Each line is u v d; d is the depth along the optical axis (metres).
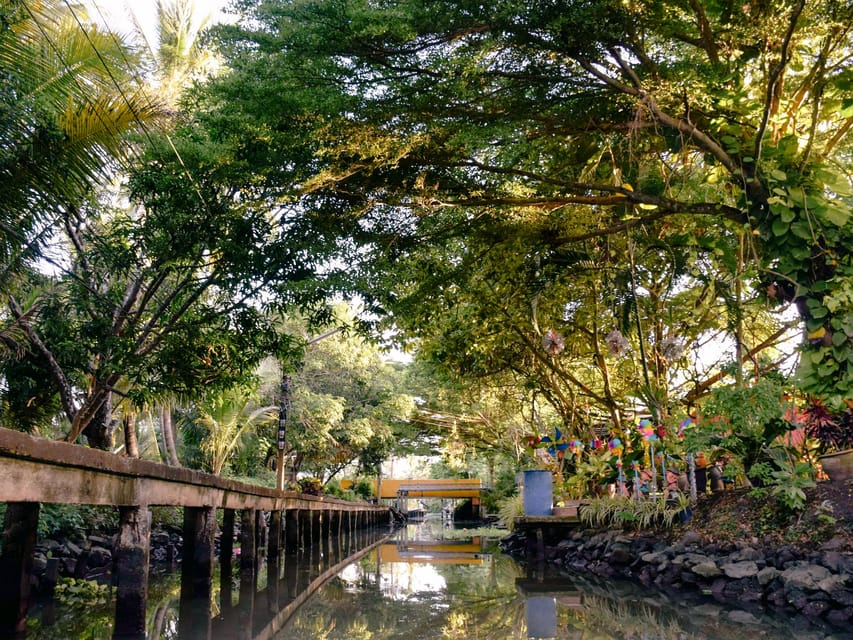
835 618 4.81
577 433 13.43
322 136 7.42
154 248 8.51
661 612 5.19
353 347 24.47
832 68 6.87
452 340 11.96
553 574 8.23
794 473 6.80
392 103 7.27
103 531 10.77
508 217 9.09
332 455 25.11
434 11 6.39
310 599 6.11
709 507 8.26
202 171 8.31
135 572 4.48
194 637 4.29
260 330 9.68
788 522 6.70
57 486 3.57
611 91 7.40
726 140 7.00
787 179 6.71
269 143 7.82
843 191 6.70
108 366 8.66
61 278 9.14
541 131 7.98
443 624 4.73
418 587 7.02
